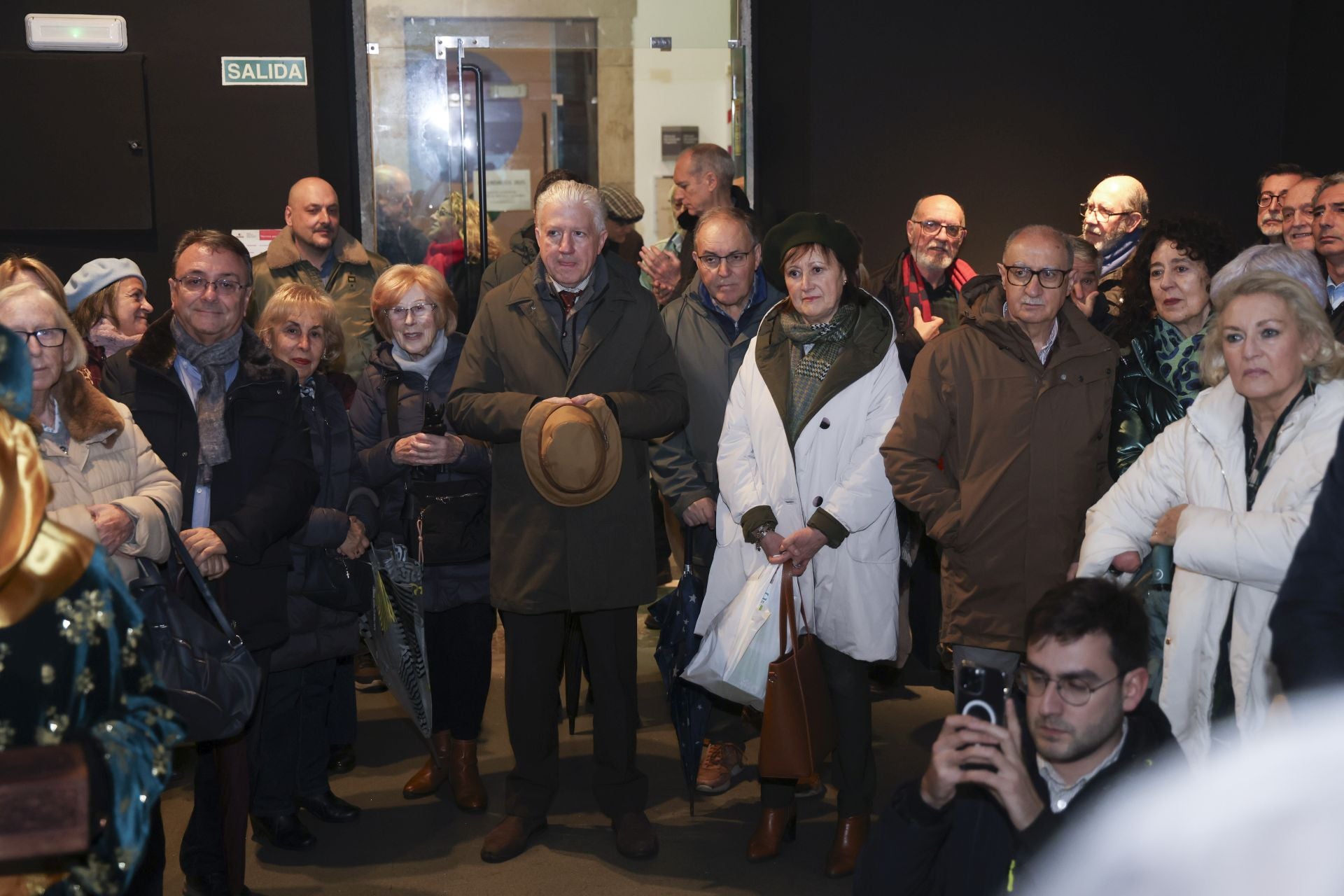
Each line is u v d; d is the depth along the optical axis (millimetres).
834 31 5953
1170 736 1888
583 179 6379
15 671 1656
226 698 2559
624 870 3309
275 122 5715
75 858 1688
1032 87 6074
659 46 6402
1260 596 2330
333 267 5312
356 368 5203
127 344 4160
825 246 3238
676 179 4781
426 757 4172
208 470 2969
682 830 3580
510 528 3318
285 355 3436
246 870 3326
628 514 3338
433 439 3465
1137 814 1790
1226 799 1823
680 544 4832
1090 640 1792
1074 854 1765
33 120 5492
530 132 6387
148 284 5754
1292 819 1797
